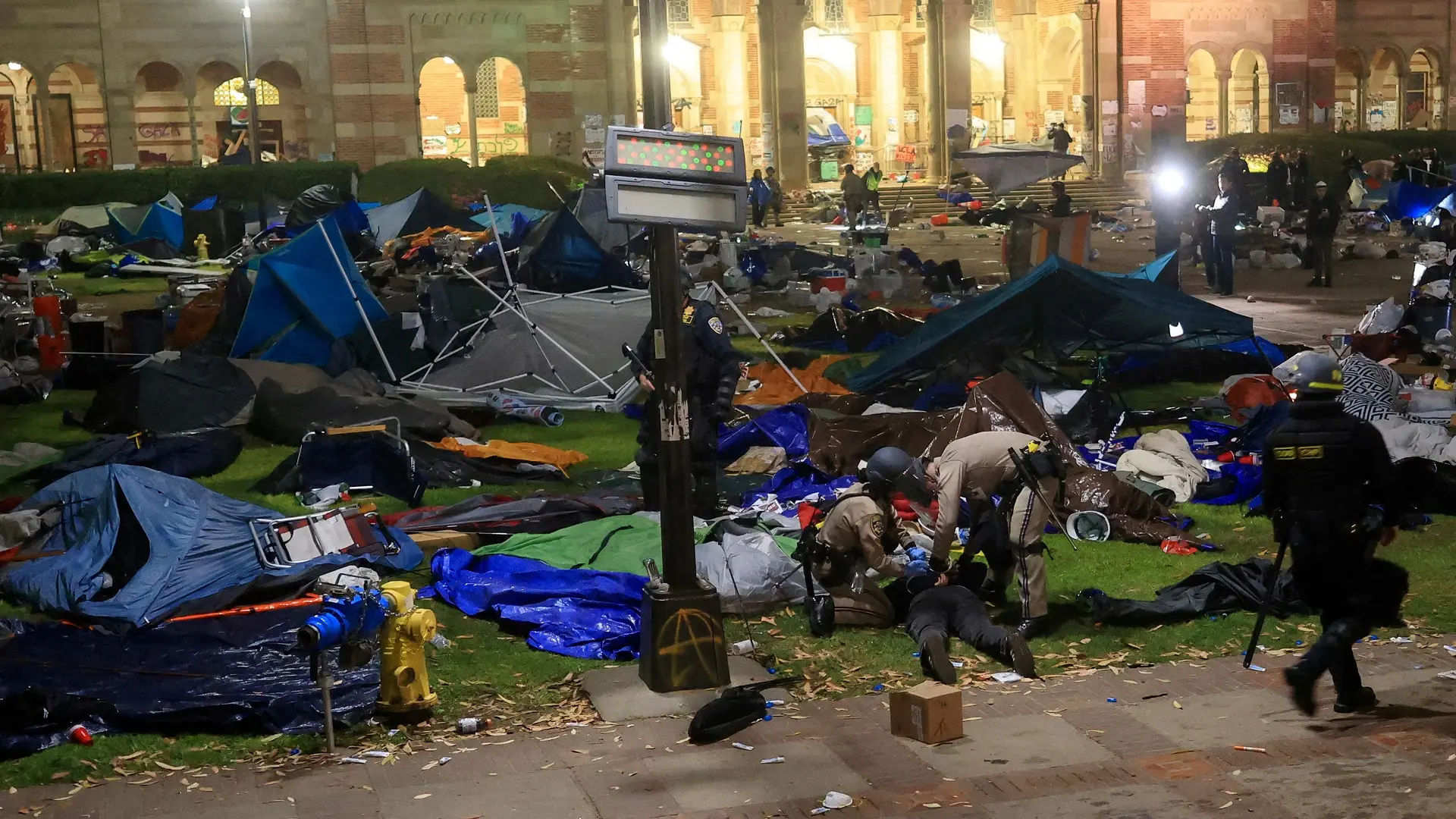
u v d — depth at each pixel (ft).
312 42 135.03
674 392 22.12
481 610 26.76
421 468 38.01
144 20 132.26
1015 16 173.37
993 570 26.17
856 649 24.35
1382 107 177.58
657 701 21.99
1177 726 20.49
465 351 52.80
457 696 22.72
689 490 22.41
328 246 54.39
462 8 137.28
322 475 37.04
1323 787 18.17
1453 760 18.81
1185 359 50.72
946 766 19.38
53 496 30.55
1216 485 34.88
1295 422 20.52
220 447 40.75
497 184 126.00
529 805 18.52
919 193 138.82
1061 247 74.59
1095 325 46.52
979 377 45.29
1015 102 175.22
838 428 37.73
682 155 21.45
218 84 144.77
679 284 22.09
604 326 50.90
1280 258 90.33
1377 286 79.87
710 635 22.40
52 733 20.90
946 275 78.33
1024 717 21.04
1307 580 20.54
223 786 19.36
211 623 25.93
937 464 25.84
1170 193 92.12
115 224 104.88
